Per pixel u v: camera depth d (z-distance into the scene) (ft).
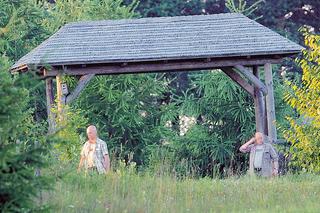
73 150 114.93
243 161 171.42
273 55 142.41
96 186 95.96
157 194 92.02
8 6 177.27
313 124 106.93
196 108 175.52
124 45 141.69
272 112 142.72
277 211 81.51
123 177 99.81
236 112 171.83
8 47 175.63
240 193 95.66
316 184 103.19
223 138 172.76
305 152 107.65
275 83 181.16
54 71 137.90
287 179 110.01
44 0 221.87
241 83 147.84
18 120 57.98
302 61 106.93
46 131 147.64
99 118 176.24
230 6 197.88
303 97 107.04
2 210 55.93
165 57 139.03
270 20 257.14
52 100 143.23
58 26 207.21
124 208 83.92
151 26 147.33
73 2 209.15
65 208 80.38
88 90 175.01
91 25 147.43
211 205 87.92
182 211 83.87
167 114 184.75
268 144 123.24
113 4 200.23
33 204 57.88
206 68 143.84
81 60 137.39
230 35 143.95
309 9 263.49
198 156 171.73
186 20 148.36
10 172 56.59
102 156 111.24
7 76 58.59
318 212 78.38
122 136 177.78
